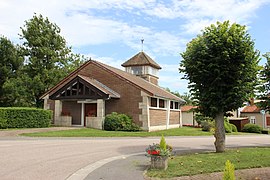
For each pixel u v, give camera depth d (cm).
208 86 1320
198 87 1339
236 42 1257
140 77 3722
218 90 1287
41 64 3812
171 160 1081
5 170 890
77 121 2892
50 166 976
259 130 3406
